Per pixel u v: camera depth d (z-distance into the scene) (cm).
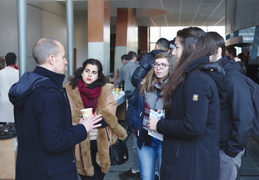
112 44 2127
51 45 168
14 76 423
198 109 156
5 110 423
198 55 166
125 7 1290
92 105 253
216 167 170
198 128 156
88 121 180
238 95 192
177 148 168
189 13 1505
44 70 167
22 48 382
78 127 174
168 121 169
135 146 357
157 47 355
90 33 959
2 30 805
